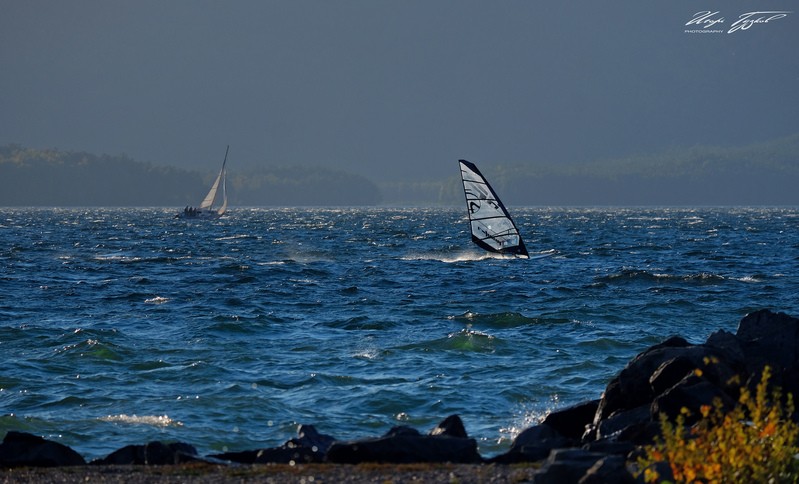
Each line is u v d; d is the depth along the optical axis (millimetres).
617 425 55688
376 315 125000
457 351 95250
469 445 50094
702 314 124938
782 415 54219
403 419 69938
